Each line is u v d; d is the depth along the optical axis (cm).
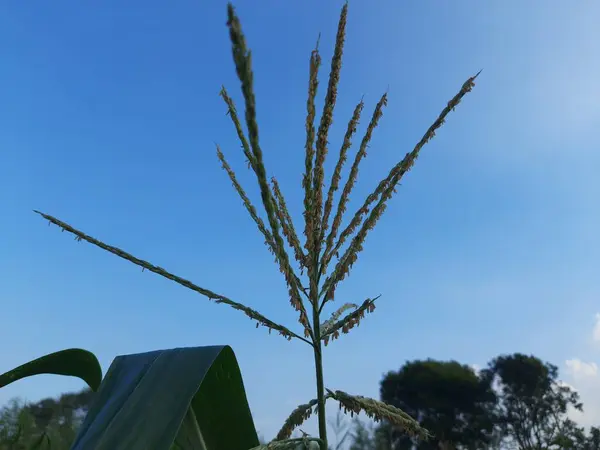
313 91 40
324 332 41
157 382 42
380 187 42
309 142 41
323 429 38
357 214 42
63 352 46
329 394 40
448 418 785
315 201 41
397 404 827
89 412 43
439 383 795
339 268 41
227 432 48
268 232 41
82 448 39
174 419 39
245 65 30
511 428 807
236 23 29
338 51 40
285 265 39
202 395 48
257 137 34
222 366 47
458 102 42
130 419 40
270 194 37
